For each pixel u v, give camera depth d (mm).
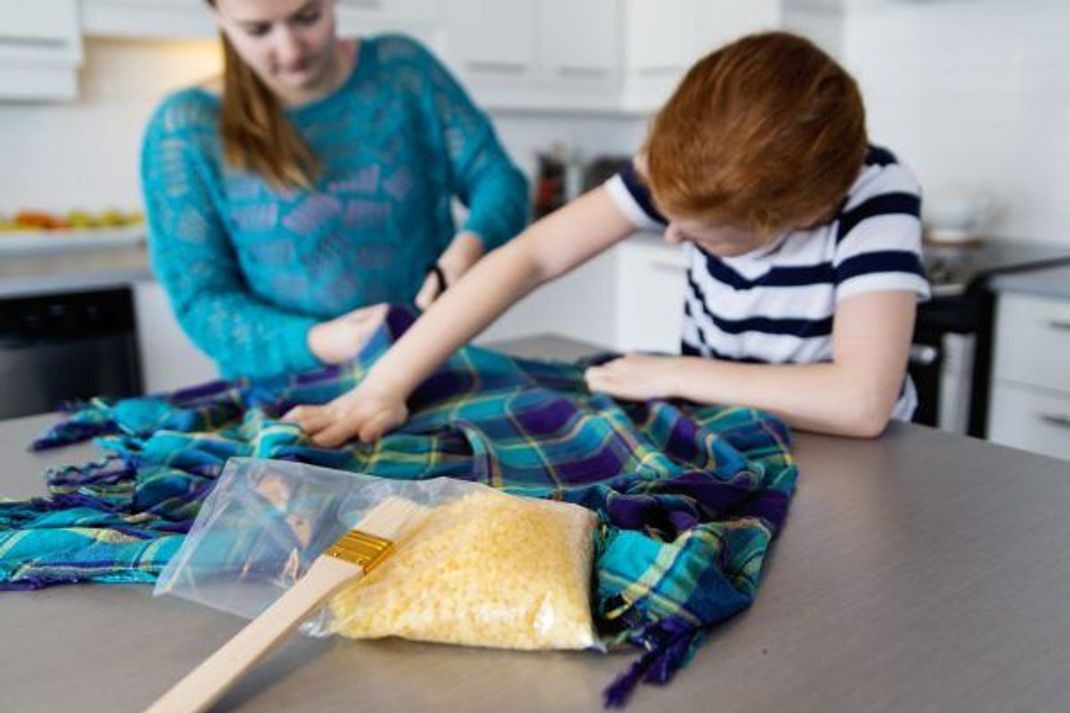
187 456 695
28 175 2301
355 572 458
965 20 2223
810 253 883
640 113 3098
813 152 707
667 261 2523
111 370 1967
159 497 631
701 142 711
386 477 641
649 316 2637
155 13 2088
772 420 756
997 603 492
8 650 455
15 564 522
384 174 1231
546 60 2748
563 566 462
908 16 2342
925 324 1701
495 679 423
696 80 744
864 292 816
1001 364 1759
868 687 415
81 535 543
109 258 2121
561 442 741
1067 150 2074
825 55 756
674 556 474
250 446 710
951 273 1745
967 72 2240
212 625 473
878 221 842
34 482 711
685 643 443
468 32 2561
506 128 3029
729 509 601
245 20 1016
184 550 506
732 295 949
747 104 702
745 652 445
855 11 2449
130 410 834
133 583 521
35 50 1965
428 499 537
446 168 1334
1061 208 2107
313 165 1176
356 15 2336
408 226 1273
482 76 2625
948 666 431
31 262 2053
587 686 417
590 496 585
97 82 2346
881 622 472
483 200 1254
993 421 1795
